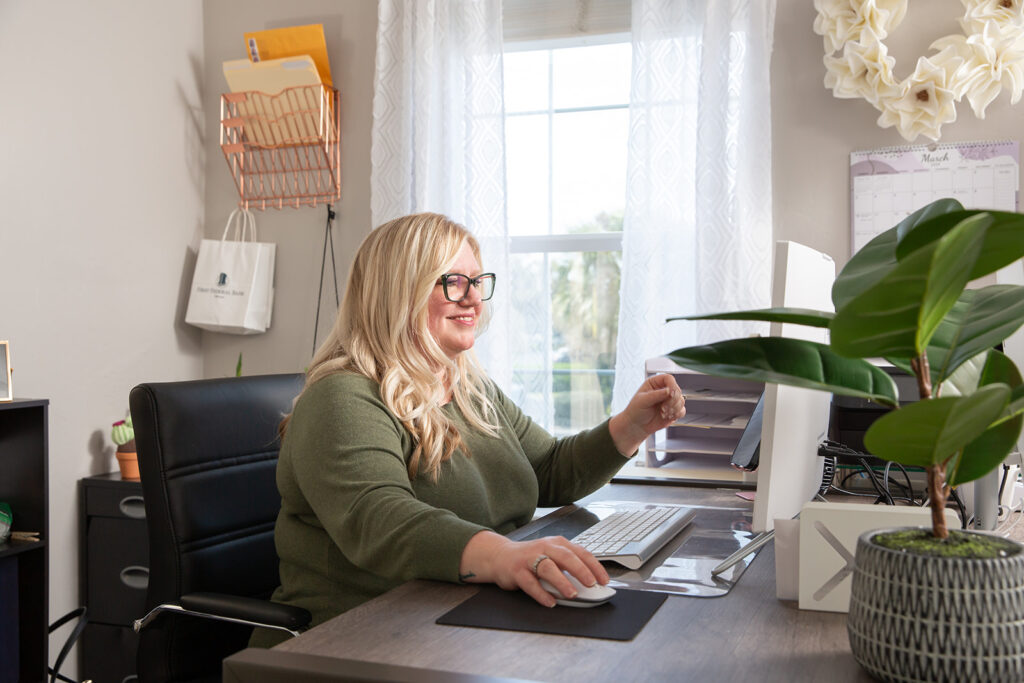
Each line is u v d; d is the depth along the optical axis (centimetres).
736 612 95
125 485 256
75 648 263
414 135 280
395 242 146
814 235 250
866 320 65
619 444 161
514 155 296
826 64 239
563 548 99
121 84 278
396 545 108
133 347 284
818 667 79
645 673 77
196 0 311
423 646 84
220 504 151
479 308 156
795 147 251
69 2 259
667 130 257
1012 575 70
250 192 309
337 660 79
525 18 283
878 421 69
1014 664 70
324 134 290
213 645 147
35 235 249
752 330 245
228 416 155
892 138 242
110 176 275
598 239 287
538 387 294
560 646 84
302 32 287
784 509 112
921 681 71
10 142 242
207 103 314
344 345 143
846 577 95
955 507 139
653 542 121
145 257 288
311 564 132
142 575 255
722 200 248
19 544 215
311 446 124
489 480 148
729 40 248
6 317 241
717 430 211
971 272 70
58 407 257
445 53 277
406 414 134
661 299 260
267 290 301
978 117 229
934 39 235
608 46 286
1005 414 72
